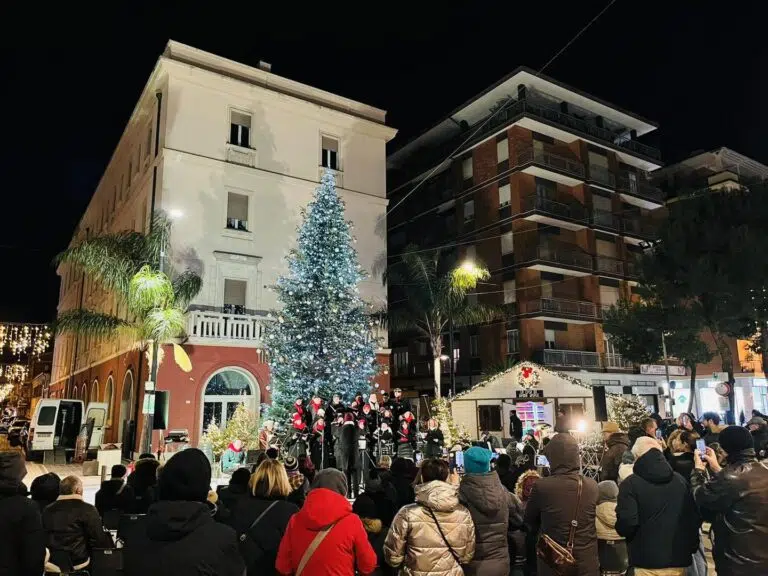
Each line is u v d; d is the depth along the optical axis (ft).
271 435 53.57
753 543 13.32
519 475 26.32
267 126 83.66
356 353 68.49
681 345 89.20
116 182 106.63
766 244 67.46
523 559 18.08
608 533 17.99
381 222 92.58
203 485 9.93
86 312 64.75
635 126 134.00
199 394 69.67
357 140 92.43
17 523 12.93
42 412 73.00
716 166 132.98
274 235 81.35
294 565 11.89
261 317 75.10
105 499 21.43
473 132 122.31
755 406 111.45
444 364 123.34
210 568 9.34
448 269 123.44
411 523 13.62
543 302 109.81
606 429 26.14
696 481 20.39
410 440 52.54
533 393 75.46
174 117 76.02
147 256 63.87
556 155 116.67
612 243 124.06
